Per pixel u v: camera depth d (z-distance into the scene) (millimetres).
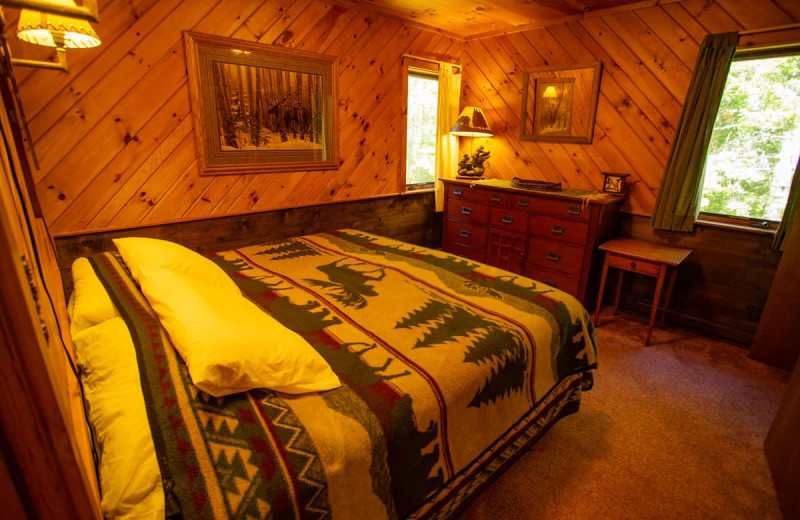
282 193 3021
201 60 2453
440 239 4383
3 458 386
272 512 802
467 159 3943
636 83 3027
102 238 2324
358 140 3385
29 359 377
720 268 2816
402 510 1071
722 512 1546
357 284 1851
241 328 1082
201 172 2596
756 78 2598
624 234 3256
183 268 1424
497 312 1637
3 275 350
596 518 1514
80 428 707
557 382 1673
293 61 2834
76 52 2076
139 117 2324
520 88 3699
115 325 1202
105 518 715
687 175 2789
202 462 825
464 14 3277
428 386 1170
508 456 1554
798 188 2387
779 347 2506
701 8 2658
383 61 3369
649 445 1881
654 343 2826
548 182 3389
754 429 2002
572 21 3266
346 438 960
